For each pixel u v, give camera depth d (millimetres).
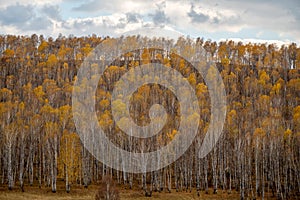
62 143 56188
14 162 61625
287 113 75000
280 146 56969
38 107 70500
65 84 83562
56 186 57688
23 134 56750
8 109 60844
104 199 40812
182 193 55344
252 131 58000
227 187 61156
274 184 61031
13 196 49156
